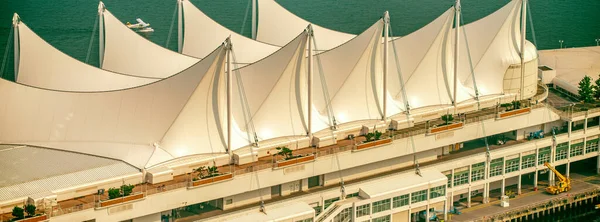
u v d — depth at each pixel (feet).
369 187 475.31
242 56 566.36
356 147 486.79
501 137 547.08
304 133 492.13
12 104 471.62
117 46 558.15
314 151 483.92
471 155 519.19
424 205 483.51
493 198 527.81
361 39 506.89
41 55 518.78
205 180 441.27
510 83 565.12
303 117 492.13
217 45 582.35
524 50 558.56
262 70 485.97
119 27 561.02
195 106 458.91
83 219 410.52
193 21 589.73
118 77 510.58
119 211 419.13
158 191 430.61
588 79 575.79
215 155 464.24
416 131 510.58
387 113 522.06
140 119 460.96
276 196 474.08
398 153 502.79
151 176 435.94
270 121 486.79
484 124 530.68
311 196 469.98
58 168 438.40
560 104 578.66
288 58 480.23
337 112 510.58
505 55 562.25
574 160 553.64
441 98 541.75
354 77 511.40
